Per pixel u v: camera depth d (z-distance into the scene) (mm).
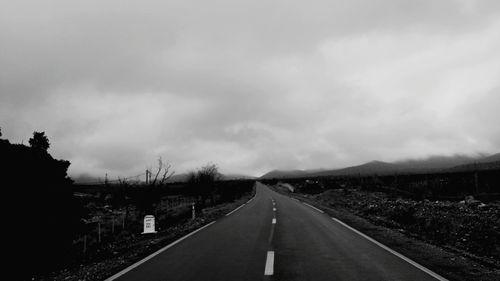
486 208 18766
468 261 9266
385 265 8852
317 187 58562
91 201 39188
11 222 12211
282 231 15289
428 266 8711
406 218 18719
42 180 13836
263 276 7992
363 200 30766
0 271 11492
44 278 10031
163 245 12438
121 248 13906
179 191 61438
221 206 35188
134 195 26562
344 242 12242
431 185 31891
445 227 15359
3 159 12711
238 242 12719
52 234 13430
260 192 67938
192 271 8594
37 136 15641
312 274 8102
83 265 11250
